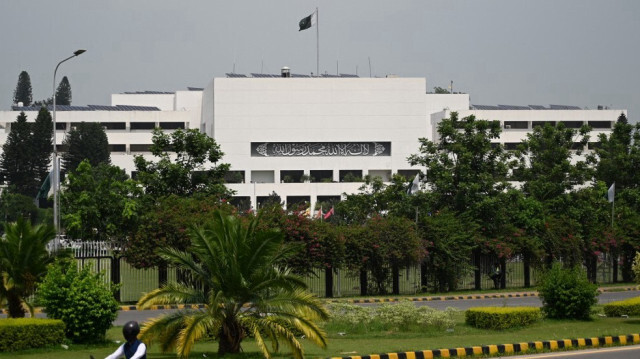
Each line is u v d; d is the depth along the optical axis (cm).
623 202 5644
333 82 12169
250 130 12075
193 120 13500
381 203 5581
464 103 13288
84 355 1970
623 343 2269
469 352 2034
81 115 12712
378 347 2150
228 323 1998
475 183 4738
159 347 1970
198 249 1983
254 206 11606
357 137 12162
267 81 12094
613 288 4659
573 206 5216
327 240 4000
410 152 12175
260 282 1969
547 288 2942
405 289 4716
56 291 2172
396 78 12194
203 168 4672
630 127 6012
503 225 4728
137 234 3650
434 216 4638
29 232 2455
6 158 10612
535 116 12512
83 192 4094
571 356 2014
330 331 2566
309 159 12094
